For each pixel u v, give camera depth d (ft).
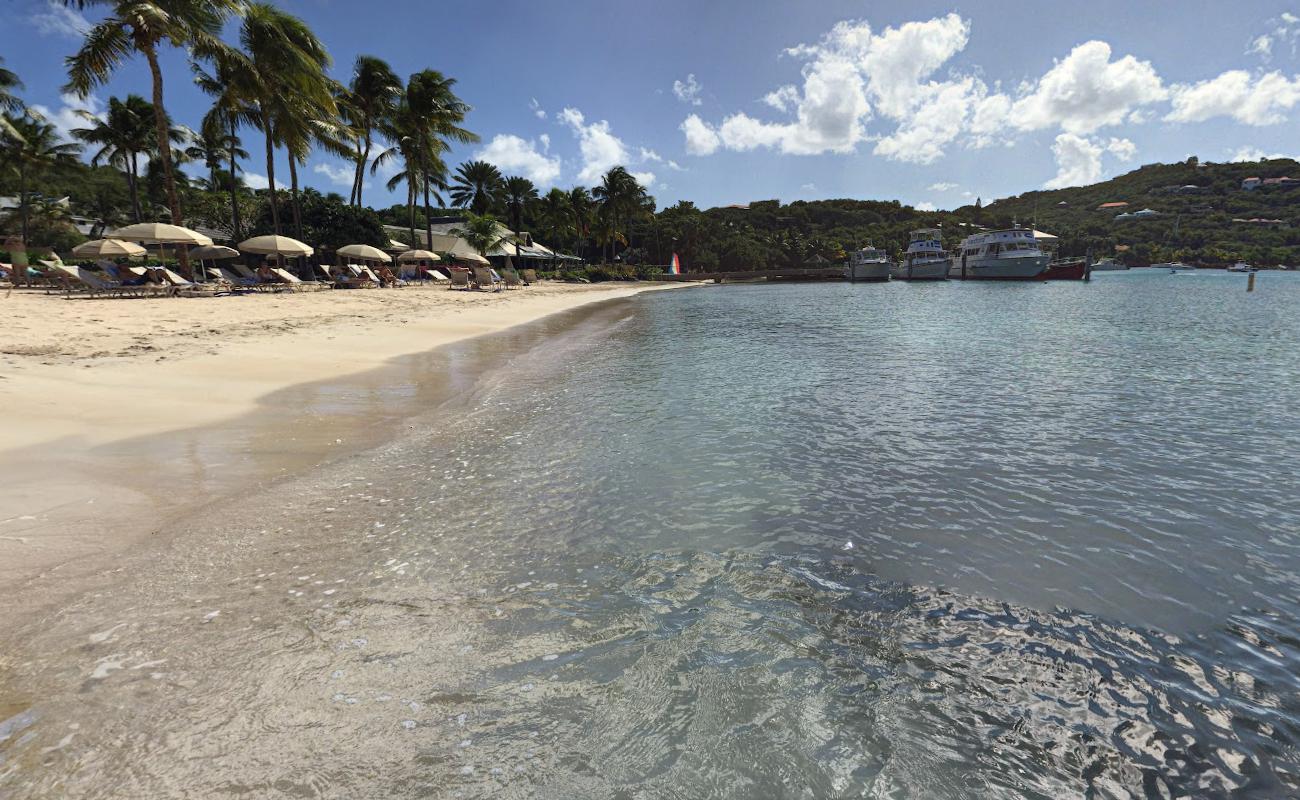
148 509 13.88
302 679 8.21
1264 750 7.45
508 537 13.08
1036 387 31.09
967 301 121.08
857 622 10.02
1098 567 12.09
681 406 26.37
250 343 38.99
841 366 38.22
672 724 7.56
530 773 6.70
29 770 6.53
